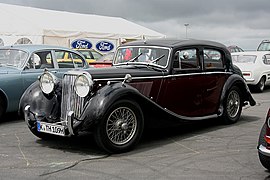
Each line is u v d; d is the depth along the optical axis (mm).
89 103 5164
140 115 5562
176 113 6371
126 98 5379
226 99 7277
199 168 4770
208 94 6918
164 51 6352
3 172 4582
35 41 19766
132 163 4961
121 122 5367
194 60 6672
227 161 5066
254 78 13844
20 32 20094
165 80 6160
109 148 5281
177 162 5020
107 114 5172
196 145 5910
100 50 22109
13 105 7723
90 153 5410
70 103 5422
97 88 5312
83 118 5098
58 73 8266
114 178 4391
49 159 5117
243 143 6039
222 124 7500
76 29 21328
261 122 7793
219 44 7367
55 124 5371
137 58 6582
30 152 5457
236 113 7637
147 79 5934
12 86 7609
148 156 5285
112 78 5496
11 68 7840
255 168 4773
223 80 7250
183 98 6465
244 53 14750
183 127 7207
